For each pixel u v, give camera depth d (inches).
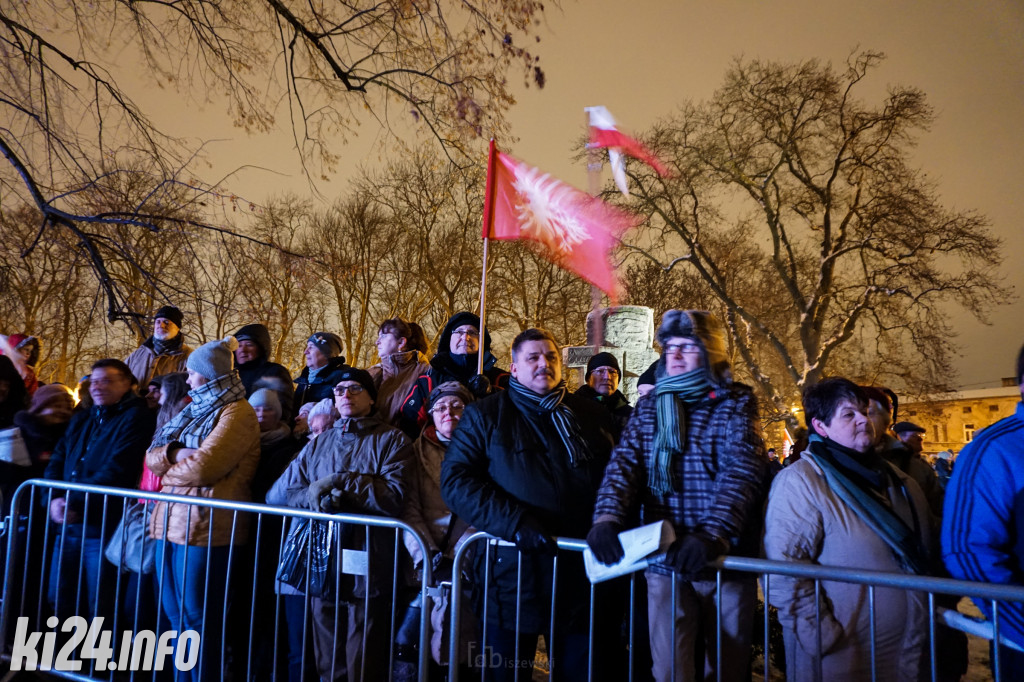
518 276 1154.0
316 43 288.4
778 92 934.4
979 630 95.1
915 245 909.8
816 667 99.7
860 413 110.9
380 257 1091.9
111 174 272.5
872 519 105.2
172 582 154.9
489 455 122.1
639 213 967.0
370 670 140.5
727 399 109.7
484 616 119.1
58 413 197.5
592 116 199.0
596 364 201.6
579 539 110.1
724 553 98.3
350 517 131.7
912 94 892.0
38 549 183.0
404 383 187.8
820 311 992.9
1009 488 90.7
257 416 179.0
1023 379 93.9
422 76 289.1
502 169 190.1
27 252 265.6
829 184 964.0
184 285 271.4
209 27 281.7
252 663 164.6
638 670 126.3
